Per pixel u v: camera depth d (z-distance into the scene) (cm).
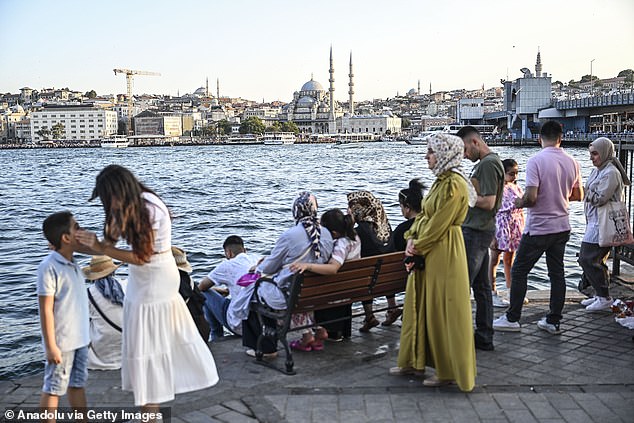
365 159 9812
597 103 10206
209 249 2014
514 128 14788
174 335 468
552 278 716
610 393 544
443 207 548
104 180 435
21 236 2427
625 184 776
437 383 567
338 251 645
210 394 555
